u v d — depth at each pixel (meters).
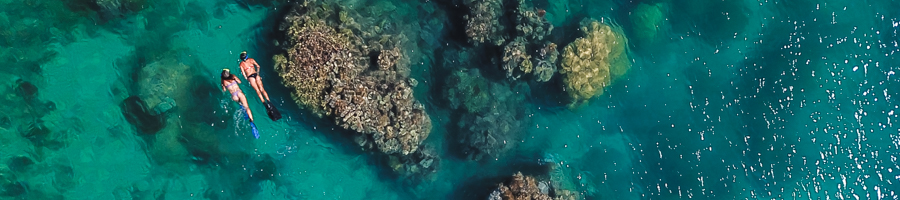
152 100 16.83
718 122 20.02
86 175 17.00
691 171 19.97
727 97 20.05
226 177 17.92
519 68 18.38
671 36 19.92
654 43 19.73
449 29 18.58
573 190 19.78
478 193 19.47
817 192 19.88
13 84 16.50
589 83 18.83
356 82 17.00
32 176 16.69
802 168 19.88
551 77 19.05
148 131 17.14
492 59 18.67
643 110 20.00
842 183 19.86
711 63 20.05
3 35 16.25
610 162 20.11
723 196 19.92
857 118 19.95
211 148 17.69
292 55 16.59
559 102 19.56
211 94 17.47
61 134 16.84
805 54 20.08
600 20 19.47
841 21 20.19
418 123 17.92
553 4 19.30
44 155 16.78
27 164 16.67
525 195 18.62
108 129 17.11
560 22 19.28
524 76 18.92
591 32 18.77
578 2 19.55
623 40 19.39
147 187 17.39
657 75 19.91
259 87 16.33
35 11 16.45
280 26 16.98
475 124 18.70
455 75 18.47
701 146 20.00
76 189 16.92
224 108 17.61
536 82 19.17
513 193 18.73
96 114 16.98
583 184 20.02
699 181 19.95
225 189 17.91
